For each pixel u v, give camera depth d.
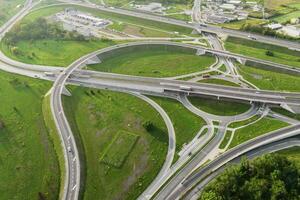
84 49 190.75
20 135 125.31
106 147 116.88
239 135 119.62
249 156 109.38
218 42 198.00
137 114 133.12
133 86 149.12
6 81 160.88
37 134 125.44
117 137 121.12
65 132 121.75
